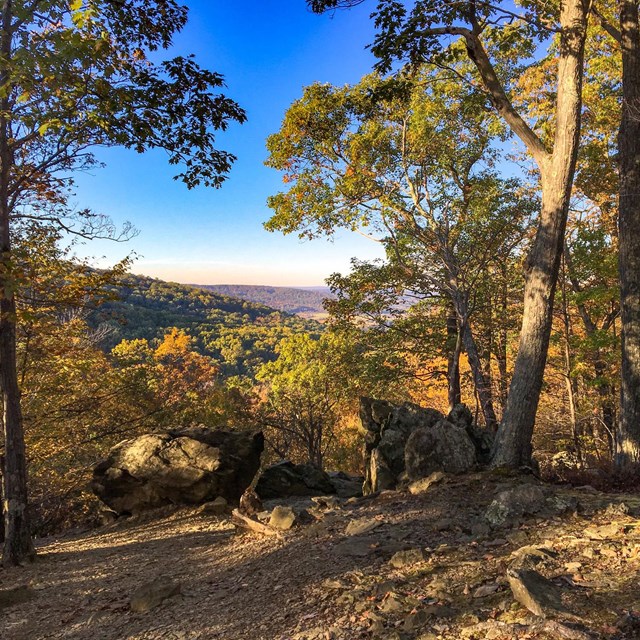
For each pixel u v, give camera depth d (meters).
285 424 32.62
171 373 28.45
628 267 9.74
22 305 10.91
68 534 14.14
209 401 26.58
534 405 9.57
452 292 17.70
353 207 18.88
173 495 13.21
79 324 17.16
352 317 20.44
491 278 19.50
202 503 13.12
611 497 6.79
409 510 7.89
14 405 10.27
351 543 6.65
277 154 18.42
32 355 15.30
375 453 11.03
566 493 7.32
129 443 14.15
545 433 23.83
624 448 9.35
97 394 18.14
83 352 17.58
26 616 6.79
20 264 9.77
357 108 17.59
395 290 19.53
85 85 7.87
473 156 18.25
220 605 5.66
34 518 20.66
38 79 7.75
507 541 5.54
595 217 19.86
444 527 6.62
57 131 7.73
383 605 4.43
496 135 18.12
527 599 3.65
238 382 34.78
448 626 3.72
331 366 24.27
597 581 3.90
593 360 18.62
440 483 9.01
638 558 4.25
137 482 13.41
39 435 16.02
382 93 12.40
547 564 4.51
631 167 9.89
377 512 8.16
